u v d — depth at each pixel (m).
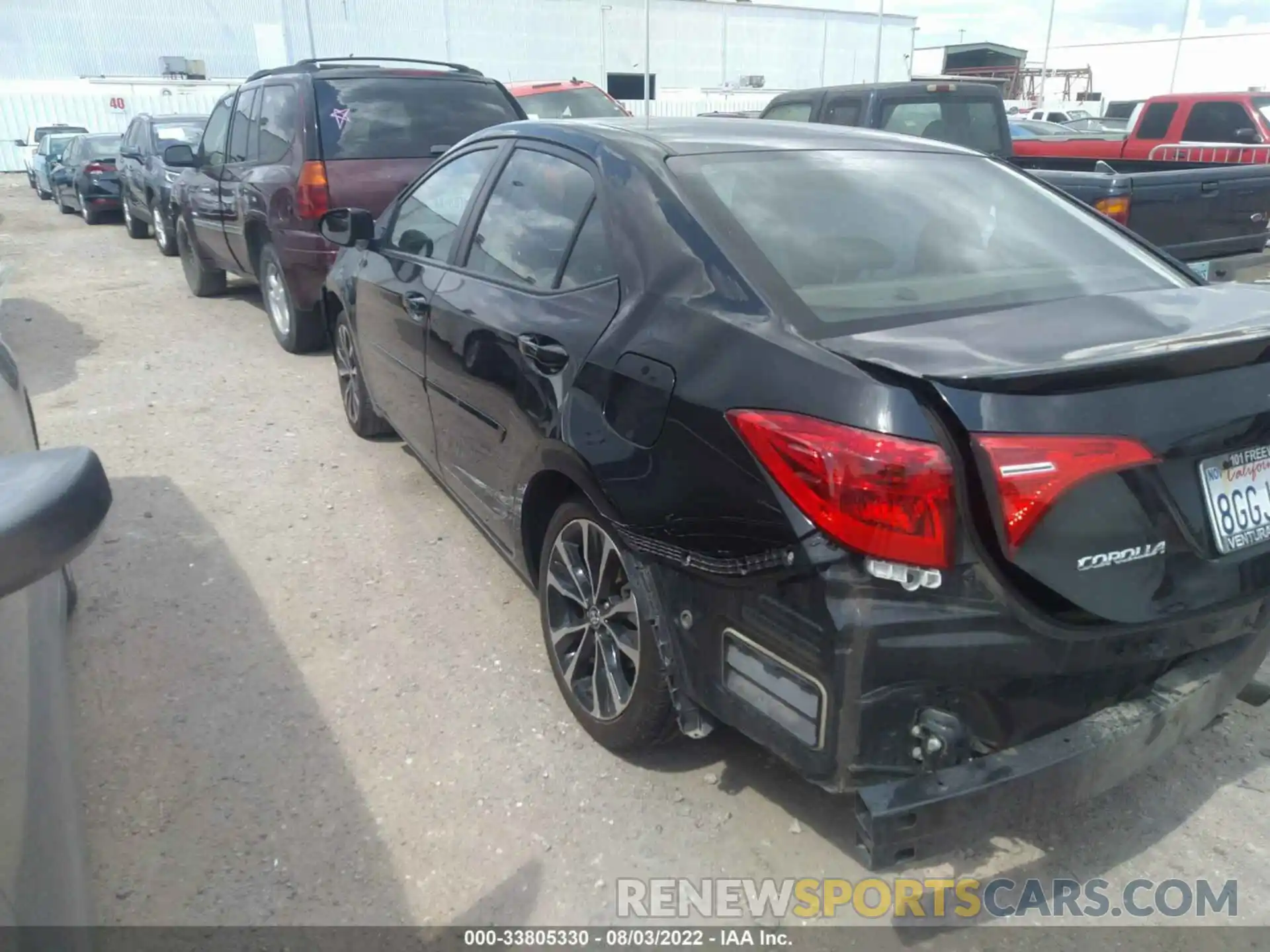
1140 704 2.30
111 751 3.07
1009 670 2.08
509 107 7.88
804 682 2.16
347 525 4.69
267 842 2.71
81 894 1.86
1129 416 2.03
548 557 3.19
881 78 51.53
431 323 3.93
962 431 1.95
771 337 2.29
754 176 2.99
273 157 7.38
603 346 2.75
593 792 2.91
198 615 3.87
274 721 3.22
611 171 3.09
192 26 38.19
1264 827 2.79
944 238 2.89
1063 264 2.94
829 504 2.03
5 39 35.59
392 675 3.49
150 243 14.49
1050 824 2.81
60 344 8.05
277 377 7.10
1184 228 6.33
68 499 1.30
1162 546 2.16
